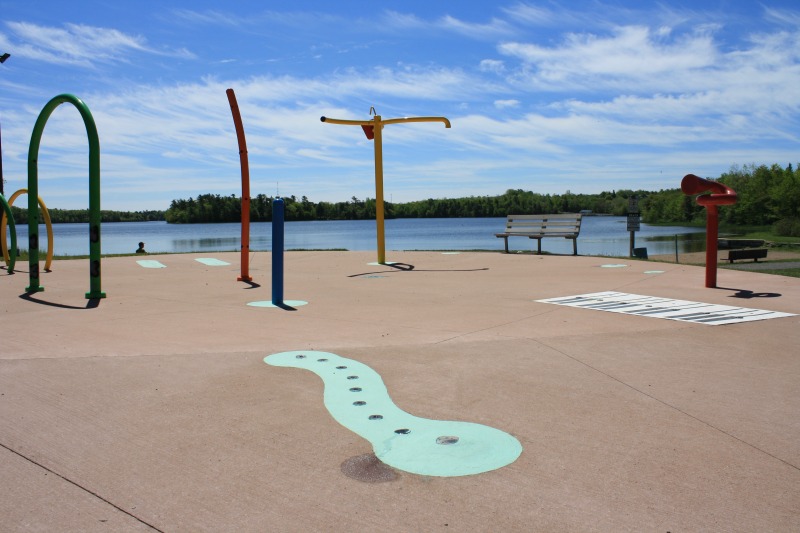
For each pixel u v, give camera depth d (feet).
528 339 18.88
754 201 201.57
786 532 8.28
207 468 10.44
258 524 8.68
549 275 35.50
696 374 15.26
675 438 11.42
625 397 13.66
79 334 20.39
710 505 9.00
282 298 26.40
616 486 9.62
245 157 34.58
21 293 30.04
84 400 13.79
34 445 11.42
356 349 18.01
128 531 8.54
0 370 16.05
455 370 15.80
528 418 12.50
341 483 9.87
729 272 35.73
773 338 18.69
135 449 11.22
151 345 18.75
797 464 10.32
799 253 61.46
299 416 12.79
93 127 27.84
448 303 25.93
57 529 8.61
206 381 15.11
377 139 43.62
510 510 8.95
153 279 35.78
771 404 13.15
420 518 8.78
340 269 40.57
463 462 10.55
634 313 22.89
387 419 12.58
